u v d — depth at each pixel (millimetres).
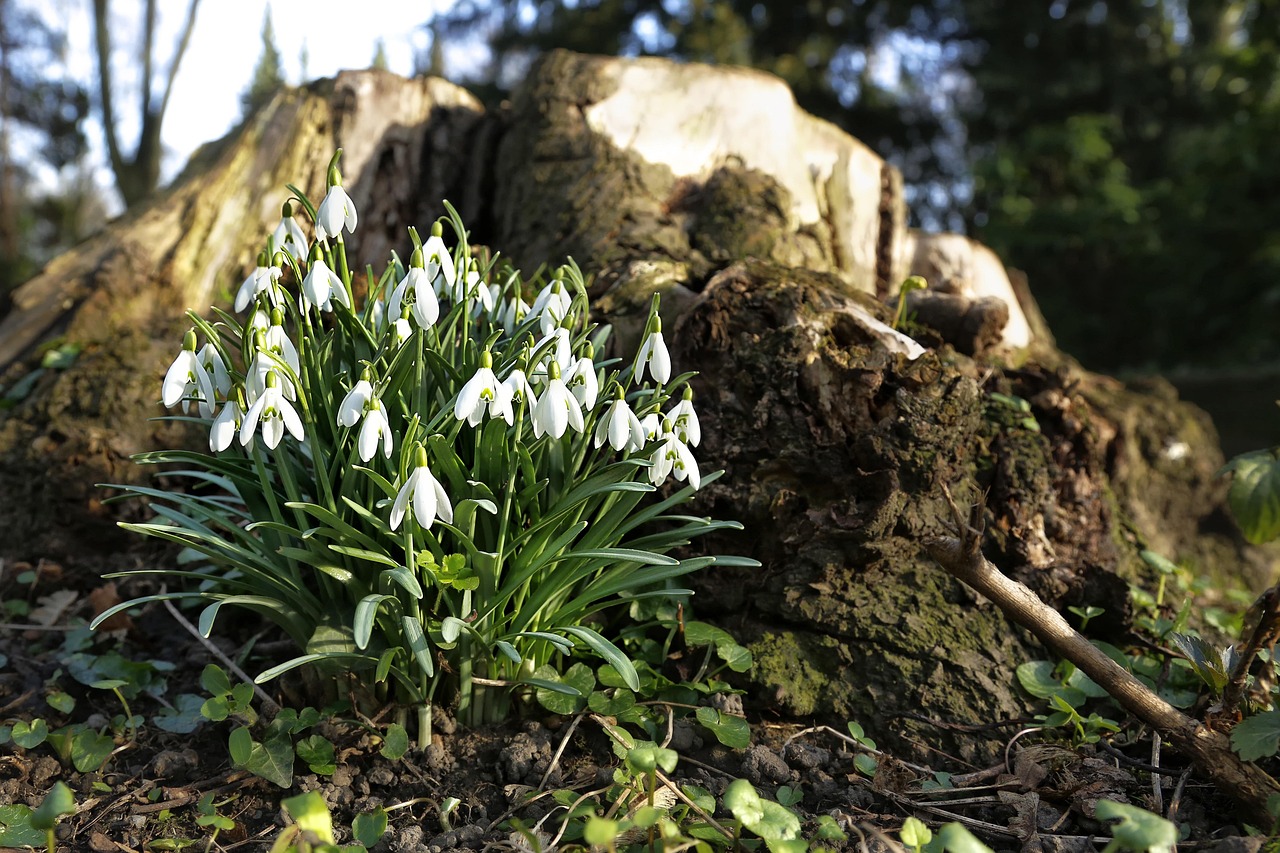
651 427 1864
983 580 1903
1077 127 11047
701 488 2361
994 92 16047
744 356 2418
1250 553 3795
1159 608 2697
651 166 3338
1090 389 3887
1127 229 10320
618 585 2012
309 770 1997
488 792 1938
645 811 1553
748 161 3494
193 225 3441
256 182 3541
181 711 2209
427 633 1967
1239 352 8742
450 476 1877
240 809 1904
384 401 1899
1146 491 3680
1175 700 2246
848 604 2285
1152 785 1938
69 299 3279
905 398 2287
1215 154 8898
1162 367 9859
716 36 15477
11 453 2891
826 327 2436
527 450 1829
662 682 2203
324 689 2104
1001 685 2189
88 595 2707
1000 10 16234
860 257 3850
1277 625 1731
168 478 2867
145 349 3059
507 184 3521
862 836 1737
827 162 3803
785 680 2223
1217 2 14555
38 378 3074
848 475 2318
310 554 1884
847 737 2080
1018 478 2604
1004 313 3043
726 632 2311
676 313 2686
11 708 2244
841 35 18031
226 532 2543
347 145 3594
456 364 2094
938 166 18828
